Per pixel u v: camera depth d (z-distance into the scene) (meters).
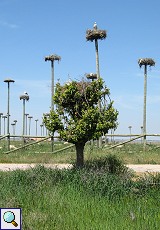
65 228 7.88
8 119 41.22
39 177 13.05
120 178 13.62
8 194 10.70
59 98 17.75
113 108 17.91
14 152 32.31
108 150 28.42
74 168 15.80
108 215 8.96
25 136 34.31
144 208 9.91
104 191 11.70
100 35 34.09
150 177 13.66
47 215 8.62
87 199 10.60
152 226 8.13
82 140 17.64
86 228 7.87
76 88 17.58
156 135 33.72
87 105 17.72
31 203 9.84
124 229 7.88
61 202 9.90
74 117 17.70
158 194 11.55
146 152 29.69
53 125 17.67
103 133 17.69
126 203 10.59
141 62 41.00
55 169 14.46
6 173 15.45
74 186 11.91
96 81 17.94
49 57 42.34
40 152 31.72
